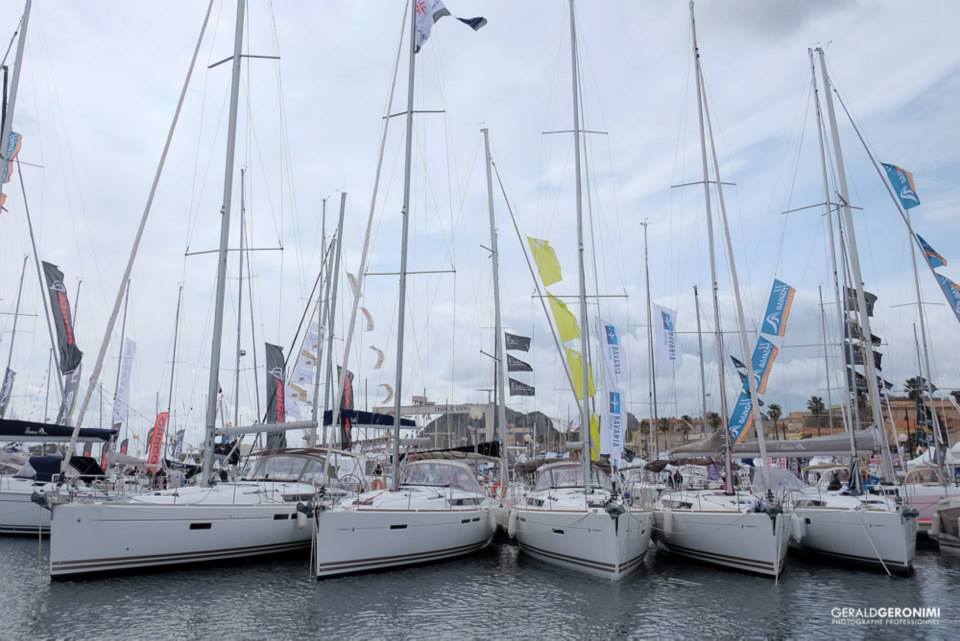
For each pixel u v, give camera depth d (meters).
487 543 18.66
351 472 20.02
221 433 16.30
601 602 13.04
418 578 14.68
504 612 12.35
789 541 17.70
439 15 18.55
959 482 22.89
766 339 22.00
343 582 14.01
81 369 26.52
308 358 26.56
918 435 32.66
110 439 18.67
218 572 14.39
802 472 27.80
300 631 11.05
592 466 19.75
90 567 13.30
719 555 15.83
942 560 17.84
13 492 18.86
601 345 21.39
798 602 13.17
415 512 15.43
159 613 11.70
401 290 17.53
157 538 13.86
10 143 21.02
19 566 15.02
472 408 32.12
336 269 27.09
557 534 15.73
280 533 15.56
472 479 18.58
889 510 16.34
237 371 26.81
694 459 23.00
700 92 19.53
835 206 24.31
